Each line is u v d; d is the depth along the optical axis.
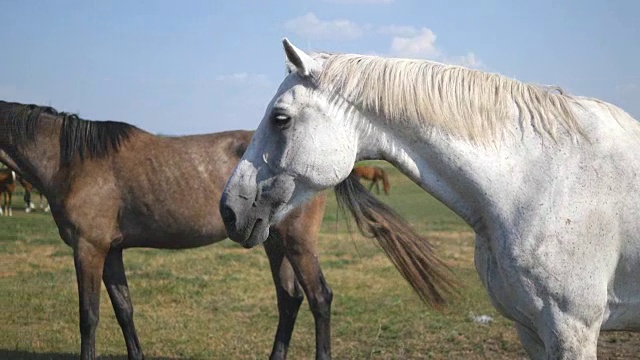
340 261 10.31
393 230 2.90
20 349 5.76
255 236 2.60
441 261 2.94
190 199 5.16
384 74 2.55
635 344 5.53
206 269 9.74
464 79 2.55
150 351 5.69
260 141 2.60
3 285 8.64
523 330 2.62
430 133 2.52
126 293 5.28
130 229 5.20
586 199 2.38
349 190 2.90
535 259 2.37
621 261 2.44
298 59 2.50
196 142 5.33
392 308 7.04
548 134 2.48
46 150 5.05
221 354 5.61
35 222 17.16
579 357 2.36
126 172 5.10
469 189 2.53
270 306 7.41
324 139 2.53
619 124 2.55
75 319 6.90
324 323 4.93
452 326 6.23
